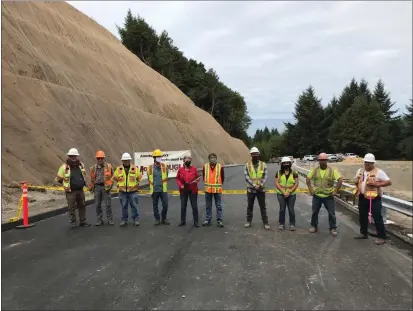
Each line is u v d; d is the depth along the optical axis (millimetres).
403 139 70625
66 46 30172
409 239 8477
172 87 55688
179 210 12766
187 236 8891
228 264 6688
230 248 7777
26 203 10086
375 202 8375
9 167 14586
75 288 5551
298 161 61531
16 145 15992
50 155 17219
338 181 9172
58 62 27078
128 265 6621
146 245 8023
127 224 10445
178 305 4953
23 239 8625
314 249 7750
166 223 10406
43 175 16016
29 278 5977
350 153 70188
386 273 6258
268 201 14883
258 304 4992
